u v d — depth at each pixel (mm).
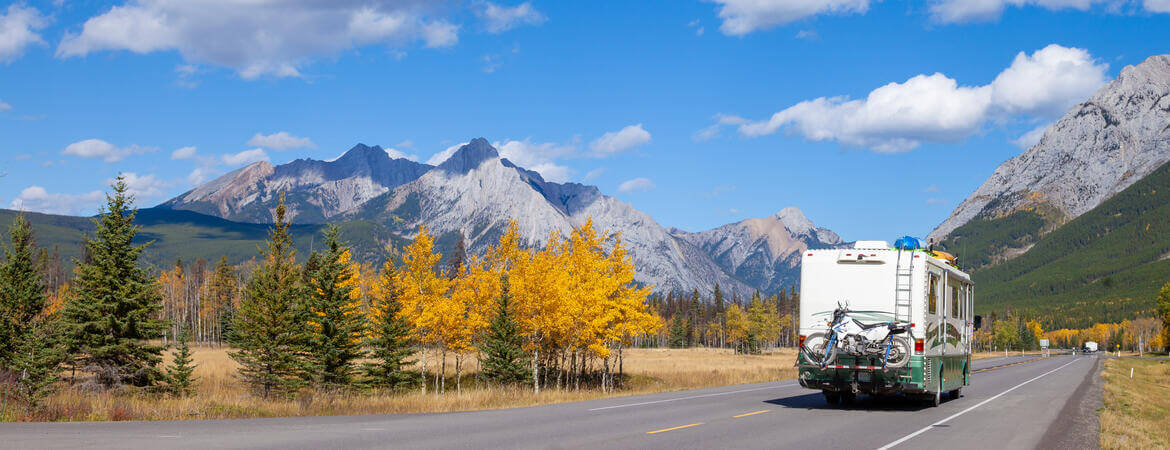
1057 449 13570
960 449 13141
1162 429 18359
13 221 32062
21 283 31375
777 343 178875
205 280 132625
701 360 81250
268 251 37562
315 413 19094
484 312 40875
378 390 37188
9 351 29922
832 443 13430
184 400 20562
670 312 190500
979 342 182500
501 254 41031
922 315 18875
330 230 36438
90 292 32312
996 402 23578
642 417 17406
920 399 22781
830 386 19547
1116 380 41969
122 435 12656
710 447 12539
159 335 33906
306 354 35156
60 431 13164
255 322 35562
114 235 33188
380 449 11578
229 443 11883
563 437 13453
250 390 34406
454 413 18625
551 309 37219
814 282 19781
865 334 18984
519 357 41094
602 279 37781
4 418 16062
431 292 39250
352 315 36125
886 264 19188
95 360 31984
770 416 18047
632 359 83125
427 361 52719
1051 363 74188
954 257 23219
